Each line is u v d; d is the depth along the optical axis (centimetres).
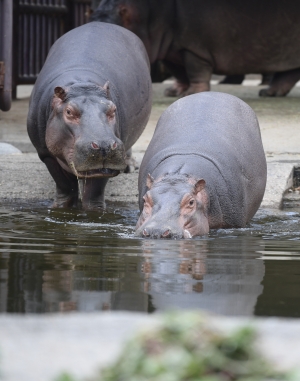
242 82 4197
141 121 1809
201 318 396
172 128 1455
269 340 503
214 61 3028
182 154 1358
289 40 3006
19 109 2936
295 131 2392
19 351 478
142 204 1373
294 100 3114
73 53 1689
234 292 813
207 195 1287
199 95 1538
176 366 372
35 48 3459
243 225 1376
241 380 374
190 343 383
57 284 847
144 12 2925
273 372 379
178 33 2973
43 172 1852
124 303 748
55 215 1505
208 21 2942
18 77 3325
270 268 968
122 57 1755
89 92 1517
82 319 563
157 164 1366
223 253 1081
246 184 1398
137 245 1137
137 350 382
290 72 3206
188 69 3045
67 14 3588
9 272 917
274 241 1213
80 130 1455
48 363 454
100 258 1023
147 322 550
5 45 2373
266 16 2959
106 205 1669
